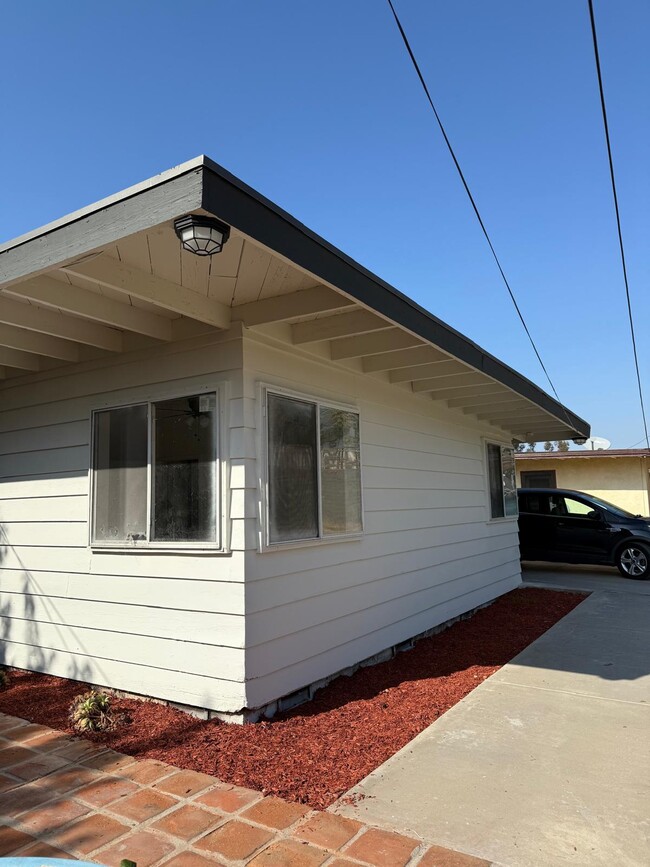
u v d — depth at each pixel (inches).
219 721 155.0
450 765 131.8
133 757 134.9
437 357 209.3
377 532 226.7
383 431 238.8
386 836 101.7
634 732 151.7
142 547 173.9
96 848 97.7
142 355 181.9
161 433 175.6
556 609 325.4
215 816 108.0
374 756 136.8
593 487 676.7
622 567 453.7
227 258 129.6
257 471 163.5
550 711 167.0
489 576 345.7
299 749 139.8
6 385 220.1
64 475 198.8
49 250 113.8
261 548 161.3
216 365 166.1
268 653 162.6
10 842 99.9
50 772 127.3
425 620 261.1
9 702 173.3
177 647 165.2
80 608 189.0
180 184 98.3
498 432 384.8
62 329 168.2
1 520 216.4
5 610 211.8
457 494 310.0
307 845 98.6
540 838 101.7
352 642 204.5
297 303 153.2
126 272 133.0
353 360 218.1
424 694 182.2
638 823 107.1
